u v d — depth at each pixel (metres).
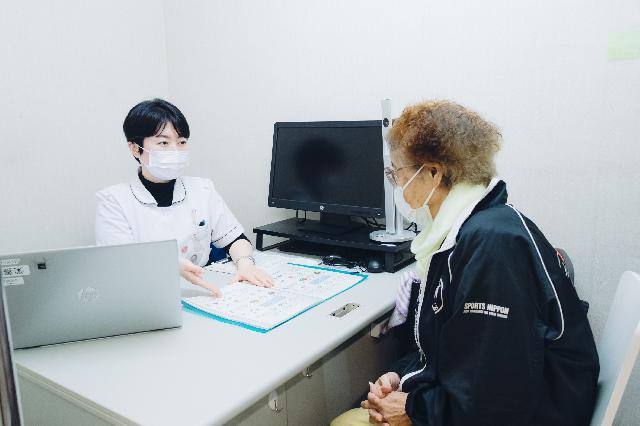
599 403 0.93
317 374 1.31
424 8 1.68
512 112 1.57
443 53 1.67
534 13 1.48
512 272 0.87
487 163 1.02
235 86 2.26
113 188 1.68
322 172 1.78
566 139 1.49
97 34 2.16
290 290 1.37
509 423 0.86
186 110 2.49
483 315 0.87
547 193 1.55
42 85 1.98
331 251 1.77
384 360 1.62
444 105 1.05
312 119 2.03
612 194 1.44
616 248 1.45
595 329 1.52
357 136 1.68
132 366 0.96
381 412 1.07
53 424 0.96
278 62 2.09
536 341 0.86
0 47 1.84
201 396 0.84
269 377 0.90
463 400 0.88
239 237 1.82
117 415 0.80
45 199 2.03
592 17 1.39
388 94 1.81
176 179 1.78
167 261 1.09
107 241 1.61
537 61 1.50
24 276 1.00
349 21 1.85
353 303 1.28
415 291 1.29
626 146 1.40
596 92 1.42
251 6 2.13
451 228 1.00
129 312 1.09
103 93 2.21
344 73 1.91
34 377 0.94
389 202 1.60
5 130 1.88
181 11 2.39
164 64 2.51
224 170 2.40
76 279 1.04
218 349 1.02
